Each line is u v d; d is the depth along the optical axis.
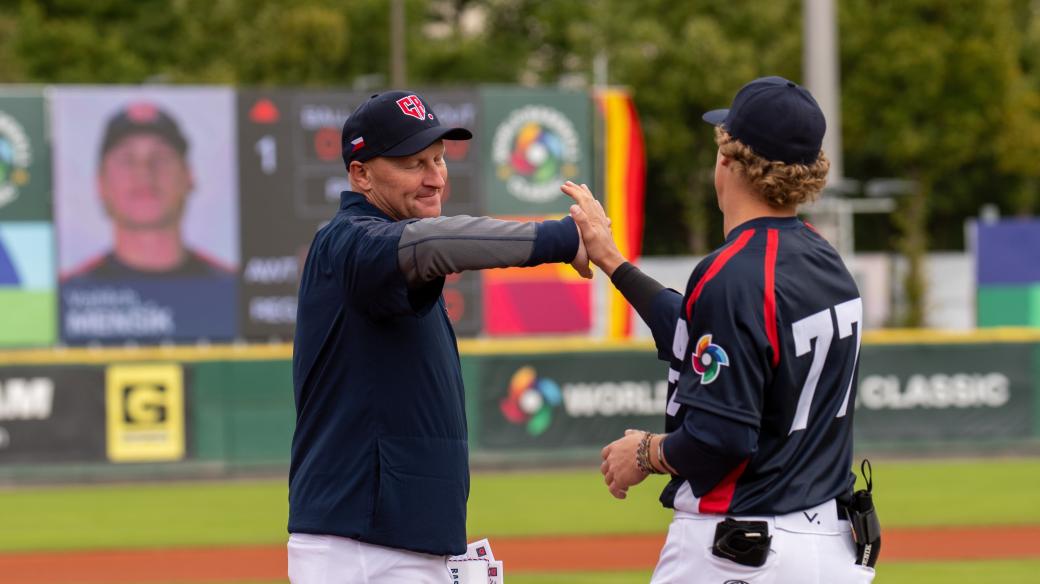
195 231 65.75
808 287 10.72
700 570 10.82
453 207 66.44
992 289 89.00
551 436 54.19
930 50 126.38
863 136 130.62
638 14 155.00
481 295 66.31
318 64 141.50
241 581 29.69
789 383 10.64
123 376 52.00
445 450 11.61
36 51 140.62
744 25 146.12
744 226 10.99
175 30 153.25
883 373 55.19
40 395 51.41
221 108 65.56
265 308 66.19
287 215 65.94
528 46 170.38
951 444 55.44
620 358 54.66
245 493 46.75
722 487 10.74
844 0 130.25
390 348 11.35
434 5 177.62
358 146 11.59
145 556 33.47
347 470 11.34
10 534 37.56
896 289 108.31
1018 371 55.91
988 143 130.75
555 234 11.02
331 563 11.36
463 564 12.11
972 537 35.22
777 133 10.84
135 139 65.31
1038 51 151.75
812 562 10.72
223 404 52.62
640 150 68.62
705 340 10.47
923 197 131.00
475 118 66.69
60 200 65.25
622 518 39.50
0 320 65.19
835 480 10.97
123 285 65.69
